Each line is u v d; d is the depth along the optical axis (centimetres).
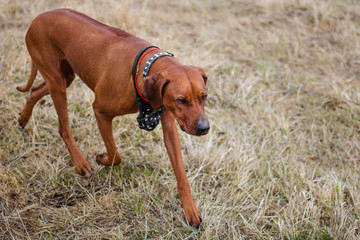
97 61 294
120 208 312
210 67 513
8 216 293
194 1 723
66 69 332
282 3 707
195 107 243
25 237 280
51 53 322
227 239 294
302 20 673
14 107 396
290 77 528
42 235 285
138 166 357
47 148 362
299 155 394
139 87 266
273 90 498
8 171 329
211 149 383
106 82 284
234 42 597
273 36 615
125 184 335
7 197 306
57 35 314
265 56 572
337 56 572
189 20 646
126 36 295
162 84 244
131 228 297
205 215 301
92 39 299
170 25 620
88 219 300
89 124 394
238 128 419
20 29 529
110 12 573
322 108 473
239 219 311
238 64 539
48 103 415
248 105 460
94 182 333
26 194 314
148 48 276
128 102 277
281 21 671
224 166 362
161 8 680
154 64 265
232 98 466
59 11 324
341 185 345
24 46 485
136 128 398
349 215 319
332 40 621
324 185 341
